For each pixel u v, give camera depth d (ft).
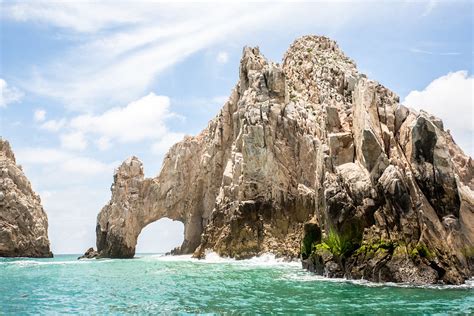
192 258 206.69
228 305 74.18
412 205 99.50
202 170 260.01
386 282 96.63
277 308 70.03
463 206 109.50
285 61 257.96
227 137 246.47
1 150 312.50
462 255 98.32
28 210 290.15
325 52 243.19
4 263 199.00
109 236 258.37
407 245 97.14
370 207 104.63
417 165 104.27
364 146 109.91
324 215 121.08
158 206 271.08
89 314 69.36
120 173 271.49
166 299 82.64
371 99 118.93
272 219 185.57
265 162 192.03
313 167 186.91
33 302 81.87
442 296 78.07
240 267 147.43
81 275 135.33
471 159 164.14
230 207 197.98
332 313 65.10
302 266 133.28
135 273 138.41
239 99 237.25
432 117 116.06
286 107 203.82
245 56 233.55
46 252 291.99
